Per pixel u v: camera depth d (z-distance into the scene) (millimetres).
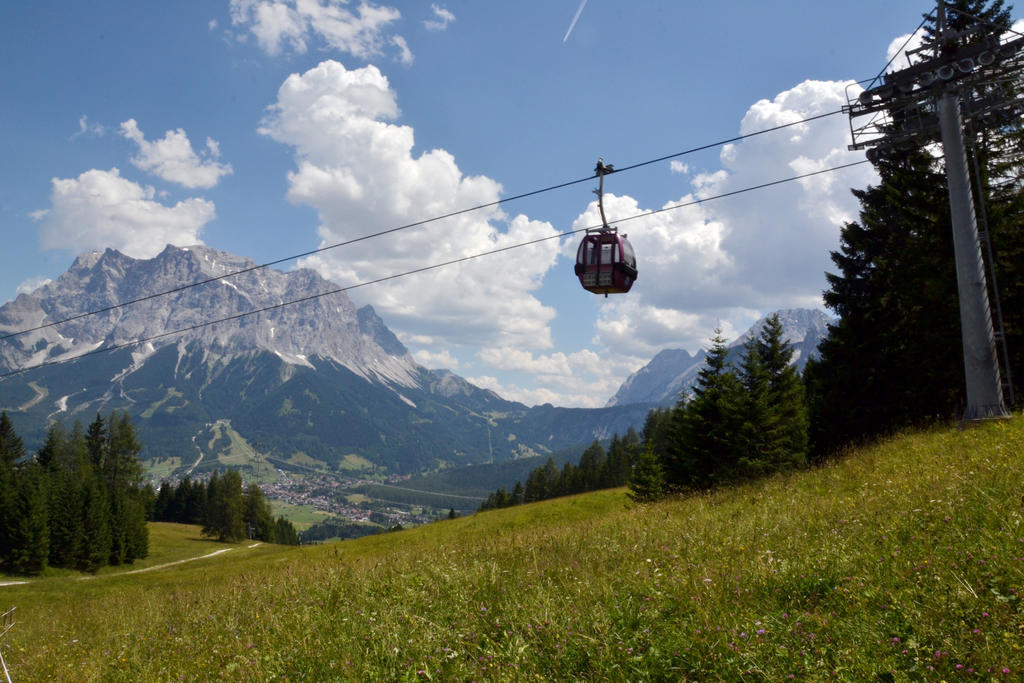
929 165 31688
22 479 94250
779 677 4719
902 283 33000
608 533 12445
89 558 89625
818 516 10477
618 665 5406
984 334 19312
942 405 31781
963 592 5344
